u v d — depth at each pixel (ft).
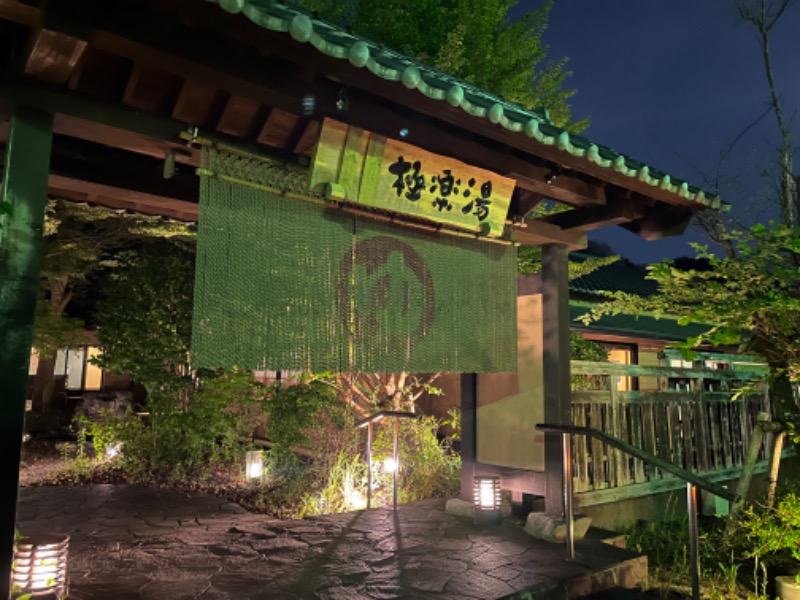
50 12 9.02
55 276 43.11
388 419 31.96
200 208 12.87
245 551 18.44
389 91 12.23
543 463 21.25
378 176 14.58
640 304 24.22
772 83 37.14
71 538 20.02
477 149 15.92
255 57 11.33
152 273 36.50
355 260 15.47
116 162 16.10
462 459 23.90
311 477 29.37
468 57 31.50
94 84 12.21
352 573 16.42
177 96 12.44
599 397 23.88
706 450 28.50
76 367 58.44
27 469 36.73
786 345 21.43
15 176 10.41
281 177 14.07
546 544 19.26
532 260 35.76
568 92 35.60
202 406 34.24
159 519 22.71
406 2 30.99
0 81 10.46
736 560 21.44
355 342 15.29
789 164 35.70
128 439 34.65
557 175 17.37
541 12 33.42
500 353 18.71
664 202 19.63
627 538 22.90
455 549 18.61
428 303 17.04
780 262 20.98
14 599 11.84
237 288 13.28
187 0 9.18
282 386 35.47
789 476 33.71
